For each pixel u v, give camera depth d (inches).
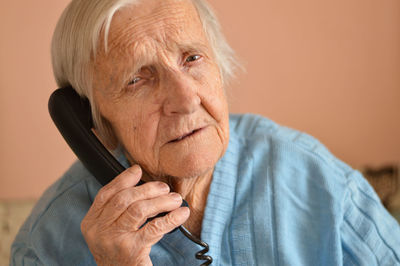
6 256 66.7
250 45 84.7
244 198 44.0
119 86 37.2
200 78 37.7
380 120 91.8
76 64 39.3
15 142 80.0
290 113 89.1
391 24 87.1
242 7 82.7
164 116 36.8
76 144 40.1
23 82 77.7
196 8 39.8
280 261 40.5
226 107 39.6
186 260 40.3
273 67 86.4
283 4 83.7
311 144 48.3
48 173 82.9
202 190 43.1
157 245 40.9
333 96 89.4
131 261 33.8
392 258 41.6
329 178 44.6
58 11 76.2
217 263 40.1
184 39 37.0
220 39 43.7
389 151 93.7
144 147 37.9
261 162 46.3
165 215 34.7
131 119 37.7
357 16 86.0
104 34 36.1
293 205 43.8
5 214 70.9
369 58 88.4
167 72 36.3
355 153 93.1
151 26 36.1
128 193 33.4
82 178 45.3
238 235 41.6
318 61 87.3
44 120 80.2
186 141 37.0
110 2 35.9
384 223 43.6
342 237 42.0
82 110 41.0
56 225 42.8
